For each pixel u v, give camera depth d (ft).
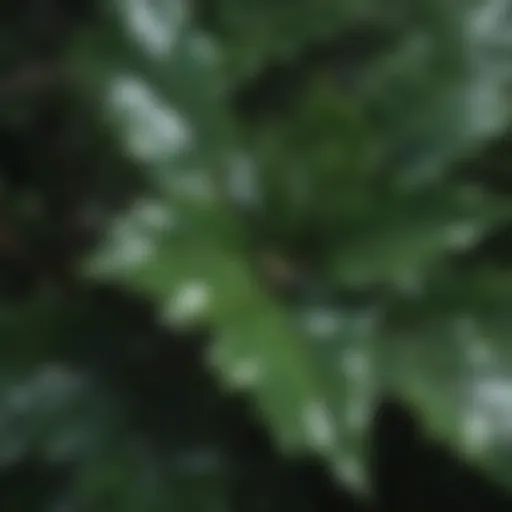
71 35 3.88
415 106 3.56
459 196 3.36
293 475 3.39
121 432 3.34
